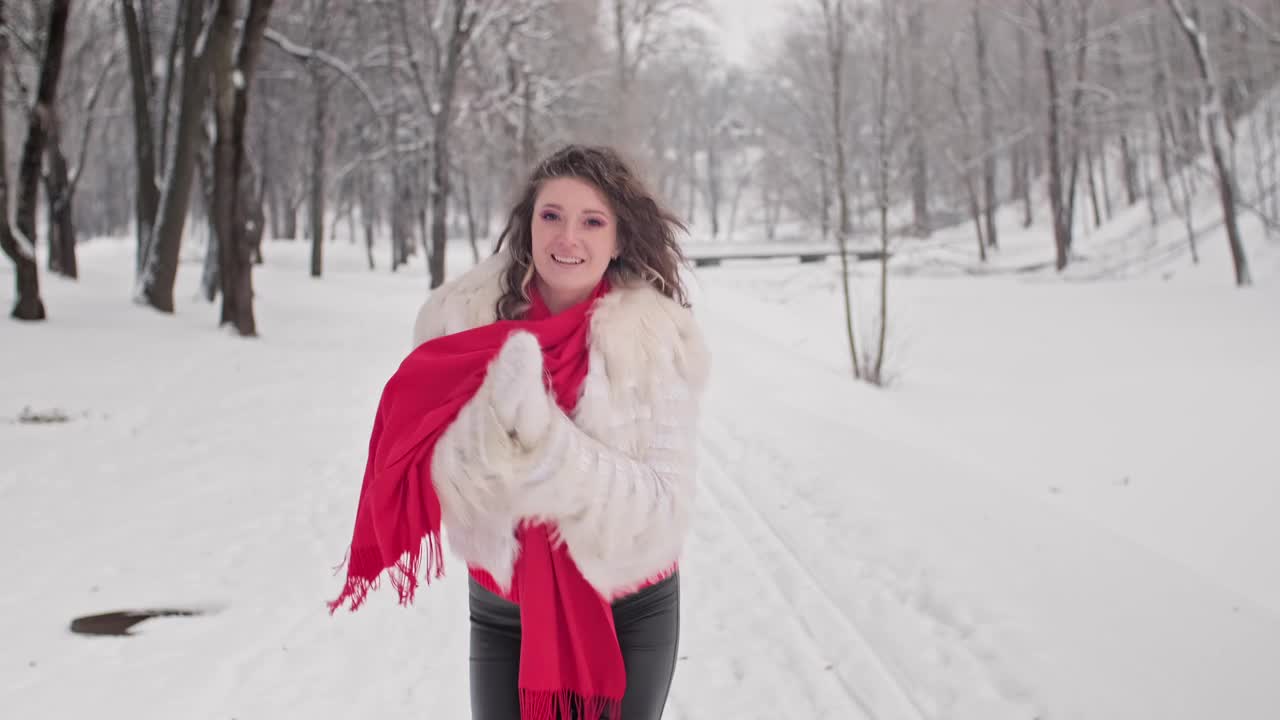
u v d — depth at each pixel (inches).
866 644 146.6
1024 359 612.4
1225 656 130.5
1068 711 118.6
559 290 68.7
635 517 58.2
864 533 196.4
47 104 468.8
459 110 1199.6
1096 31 1362.0
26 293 464.4
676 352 64.6
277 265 1318.9
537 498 55.5
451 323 69.6
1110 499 286.7
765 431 306.8
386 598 168.7
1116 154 1937.7
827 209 598.5
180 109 567.5
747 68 889.5
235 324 510.6
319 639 150.1
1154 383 509.0
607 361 62.4
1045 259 1489.9
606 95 1416.1
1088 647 135.9
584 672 63.3
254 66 520.7
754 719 125.3
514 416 54.7
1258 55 1275.8
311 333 564.7
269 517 211.0
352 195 1850.4
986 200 1644.9
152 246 575.2
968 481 236.4
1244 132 1520.7
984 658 136.3
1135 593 155.9
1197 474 319.6
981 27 1563.7
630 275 68.9
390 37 1171.9
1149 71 1481.3
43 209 1838.1
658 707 67.1
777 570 181.5
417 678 136.9
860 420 362.3
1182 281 1138.0
